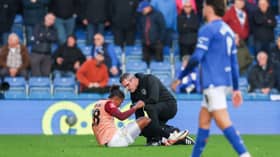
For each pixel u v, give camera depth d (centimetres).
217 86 2966
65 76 6925
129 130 4347
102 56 6450
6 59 6769
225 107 2969
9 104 6081
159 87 4441
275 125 6319
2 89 6156
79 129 6081
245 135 6056
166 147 4297
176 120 6178
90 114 6119
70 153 3938
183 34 7181
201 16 7844
